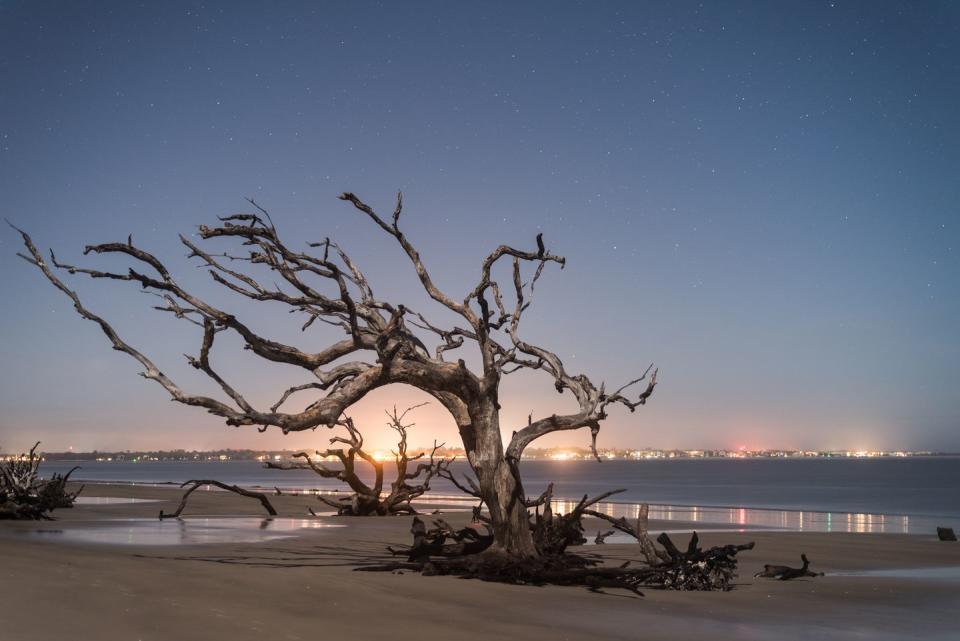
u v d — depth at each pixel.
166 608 10.23
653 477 179.38
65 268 14.62
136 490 65.75
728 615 12.88
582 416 16.80
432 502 53.62
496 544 16.55
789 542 27.38
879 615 13.37
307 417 15.64
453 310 16.77
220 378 14.92
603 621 11.87
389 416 36.88
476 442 16.83
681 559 15.96
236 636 9.20
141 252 14.81
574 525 18.20
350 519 33.19
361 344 16.53
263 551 19.27
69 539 21.20
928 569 20.53
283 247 16.16
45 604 9.85
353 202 16.22
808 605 14.19
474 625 10.92
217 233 15.85
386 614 11.19
